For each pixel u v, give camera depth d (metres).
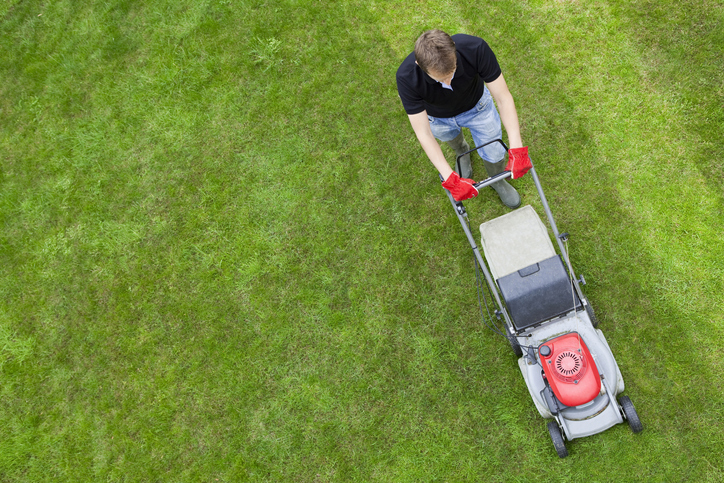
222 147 5.91
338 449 4.93
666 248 4.73
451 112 3.83
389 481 4.78
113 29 6.54
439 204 5.30
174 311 5.55
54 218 6.08
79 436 5.39
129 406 5.38
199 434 5.19
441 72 3.05
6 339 5.79
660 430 4.38
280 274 5.45
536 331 4.27
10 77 6.67
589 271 4.82
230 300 5.48
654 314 4.62
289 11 6.12
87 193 6.08
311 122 5.77
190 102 6.11
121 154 6.13
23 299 5.90
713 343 4.46
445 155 5.41
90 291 5.79
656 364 4.53
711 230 4.68
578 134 5.14
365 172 5.53
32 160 6.31
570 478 4.46
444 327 5.02
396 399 4.95
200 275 5.59
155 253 5.75
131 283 5.72
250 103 5.97
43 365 5.66
